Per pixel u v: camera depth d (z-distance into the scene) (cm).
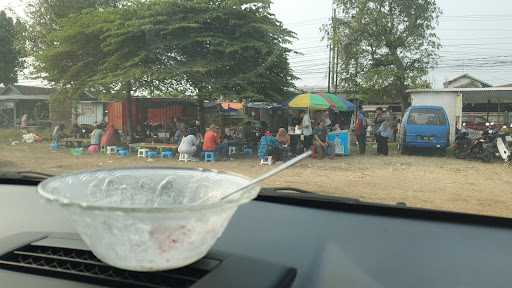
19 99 3186
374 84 2167
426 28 2155
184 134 1612
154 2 1587
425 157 1388
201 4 1577
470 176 920
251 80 1662
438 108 1473
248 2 1590
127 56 1669
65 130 2148
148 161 1252
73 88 1867
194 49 1695
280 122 2103
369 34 2192
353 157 1376
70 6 2180
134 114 2200
